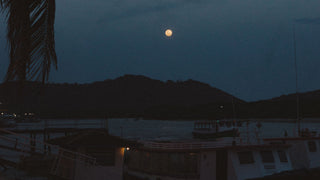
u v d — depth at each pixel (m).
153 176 23.94
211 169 22.86
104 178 17.66
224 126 82.19
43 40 5.44
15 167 12.12
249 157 22.92
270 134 131.75
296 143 28.02
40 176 11.41
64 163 18.45
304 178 13.90
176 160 23.52
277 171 23.22
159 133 173.88
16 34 5.25
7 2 5.30
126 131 194.00
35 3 5.45
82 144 18.64
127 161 27.70
